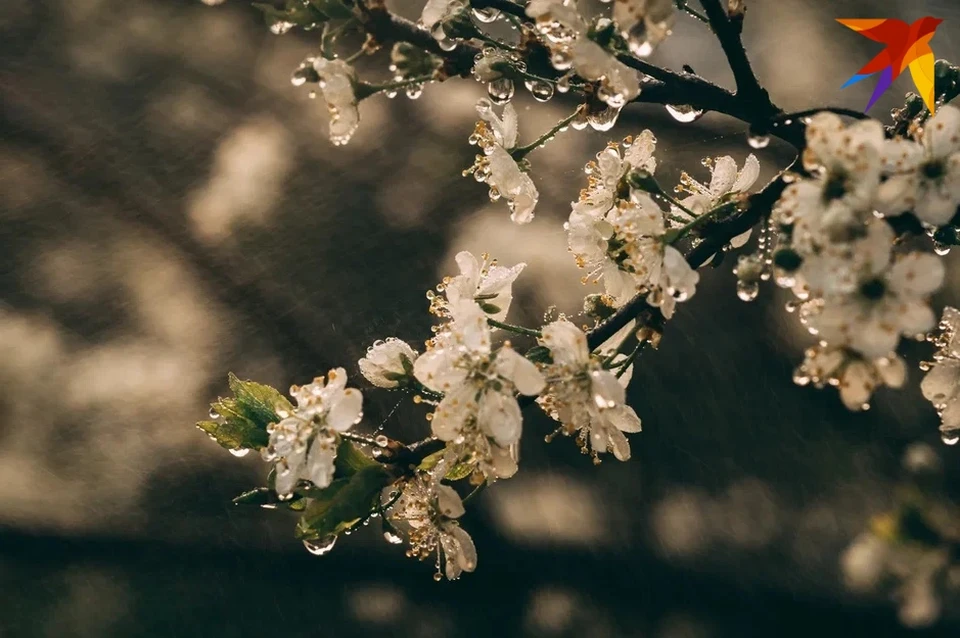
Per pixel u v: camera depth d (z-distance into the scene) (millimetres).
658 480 1018
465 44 473
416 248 1077
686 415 1015
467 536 463
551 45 467
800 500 966
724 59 985
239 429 467
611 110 482
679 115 490
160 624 1037
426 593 1045
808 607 917
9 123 1147
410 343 1050
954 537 686
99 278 1129
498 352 454
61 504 1088
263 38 1173
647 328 472
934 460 714
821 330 421
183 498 1099
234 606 1058
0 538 1069
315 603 1047
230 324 1097
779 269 423
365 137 1111
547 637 986
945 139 426
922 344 930
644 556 997
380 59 1107
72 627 1038
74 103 1171
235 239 1104
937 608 687
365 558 1067
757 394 1002
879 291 420
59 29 1189
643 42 441
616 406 467
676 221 490
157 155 1140
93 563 1074
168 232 1106
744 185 498
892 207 424
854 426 966
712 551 972
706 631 956
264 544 1079
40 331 1114
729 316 1030
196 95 1160
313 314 1077
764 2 1001
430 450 461
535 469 1041
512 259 1018
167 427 1109
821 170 423
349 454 462
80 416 1103
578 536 1016
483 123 498
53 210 1139
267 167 1117
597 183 493
